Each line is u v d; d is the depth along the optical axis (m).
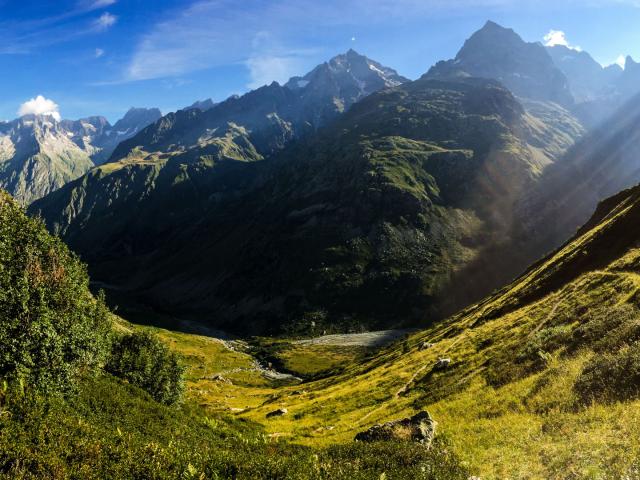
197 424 31.88
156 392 42.66
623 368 24.03
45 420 15.19
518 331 51.28
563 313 46.25
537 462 19.23
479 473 19.80
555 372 30.98
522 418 26.88
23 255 28.67
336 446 22.20
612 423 19.78
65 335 27.48
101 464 13.57
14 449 12.65
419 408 43.59
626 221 66.44
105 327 38.72
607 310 37.53
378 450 19.72
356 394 65.19
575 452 18.30
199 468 14.69
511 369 38.62
